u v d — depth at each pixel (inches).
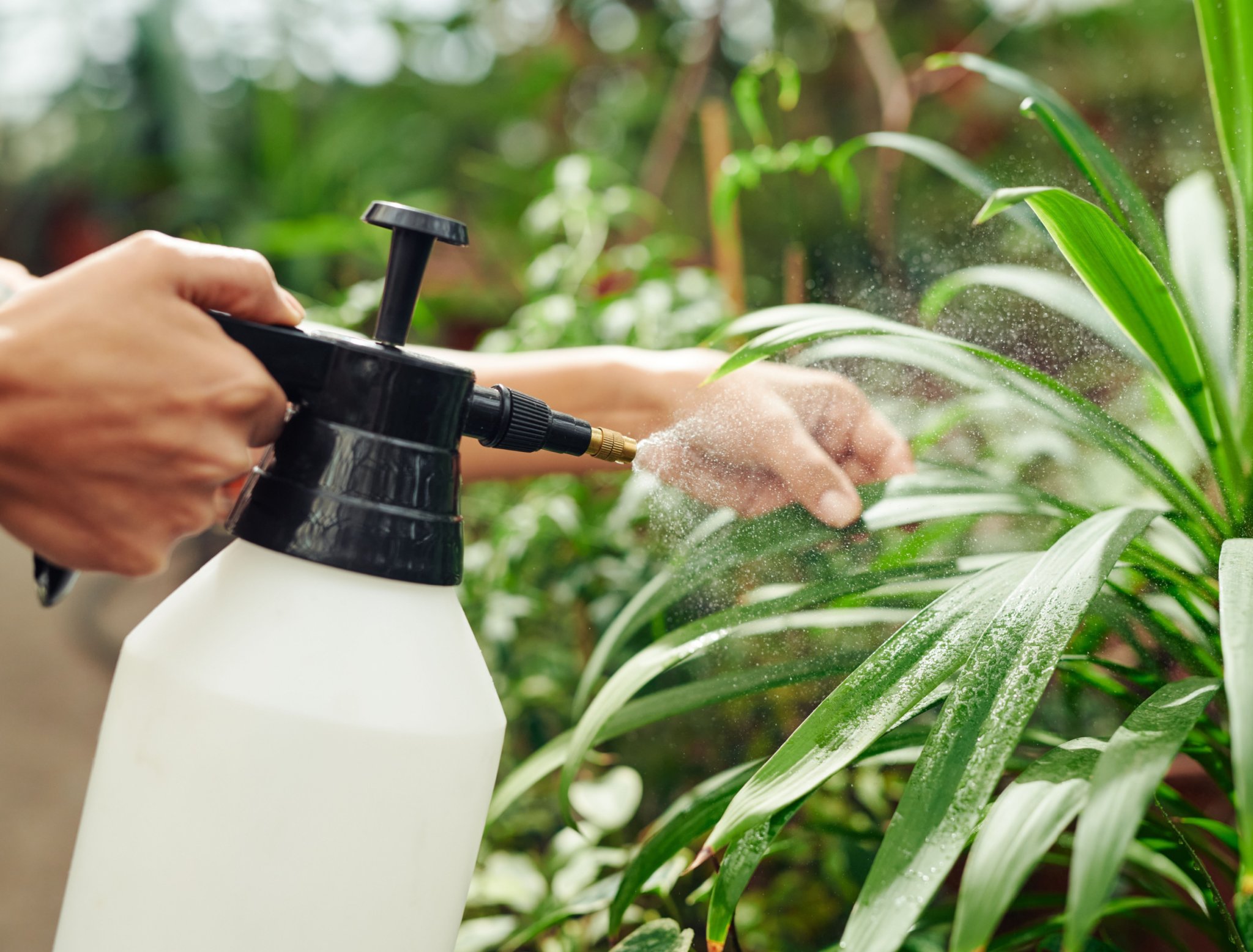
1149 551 16.1
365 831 12.5
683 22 86.1
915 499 18.6
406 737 12.5
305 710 12.2
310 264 83.5
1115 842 9.2
